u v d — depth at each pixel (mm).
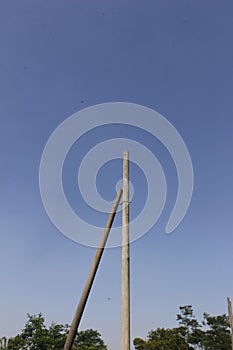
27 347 31812
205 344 55594
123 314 8617
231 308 35312
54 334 33406
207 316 59281
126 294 8820
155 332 48500
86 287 9406
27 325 33094
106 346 42438
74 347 40969
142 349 45531
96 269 9570
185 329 56219
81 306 9250
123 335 8422
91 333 43281
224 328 57281
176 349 45844
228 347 54719
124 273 9031
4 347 31641
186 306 59156
